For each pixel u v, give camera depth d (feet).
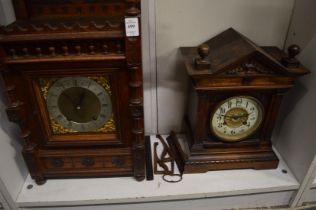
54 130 3.00
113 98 2.70
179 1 3.04
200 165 3.29
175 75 3.55
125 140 2.99
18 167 3.21
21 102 2.63
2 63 2.30
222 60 2.69
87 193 3.15
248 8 3.13
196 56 2.99
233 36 3.00
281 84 2.79
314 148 2.92
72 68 2.47
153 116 3.92
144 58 3.38
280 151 3.69
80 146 3.01
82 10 2.82
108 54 2.37
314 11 2.78
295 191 3.36
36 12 2.80
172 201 3.30
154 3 3.03
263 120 3.14
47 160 3.09
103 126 2.97
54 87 2.67
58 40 2.25
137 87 2.52
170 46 3.33
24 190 3.20
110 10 2.84
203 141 3.26
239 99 2.95
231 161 3.29
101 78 2.62
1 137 2.86
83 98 2.77
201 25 3.21
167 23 3.17
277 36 3.35
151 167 3.44
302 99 3.10
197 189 3.19
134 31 2.20
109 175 3.27
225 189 3.19
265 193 3.38
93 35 2.24
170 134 3.98
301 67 2.70
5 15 2.86
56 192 3.17
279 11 3.16
